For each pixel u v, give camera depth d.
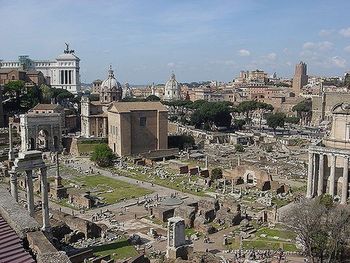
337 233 63.47
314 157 103.88
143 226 88.19
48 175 137.00
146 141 177.62
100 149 156.00
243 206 102.44
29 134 173.12
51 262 30.30
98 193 116.06
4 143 179.75
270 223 88.56
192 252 65.25
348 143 103.25
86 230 78.12
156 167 152.88
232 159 166.38
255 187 122.81
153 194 115.06
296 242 74.94
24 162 60.38
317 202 77.69
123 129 169.75
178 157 174.12
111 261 64.75
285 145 199.00
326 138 109.88
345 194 97.31
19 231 37.84
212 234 83.31
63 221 80.94
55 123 181.38
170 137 190.75
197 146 197.00
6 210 42.81
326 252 65.00
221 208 94.94
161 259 65.38
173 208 94.25
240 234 81.69
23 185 119.44
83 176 137.50
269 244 76.00
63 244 73.69
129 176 137.88
